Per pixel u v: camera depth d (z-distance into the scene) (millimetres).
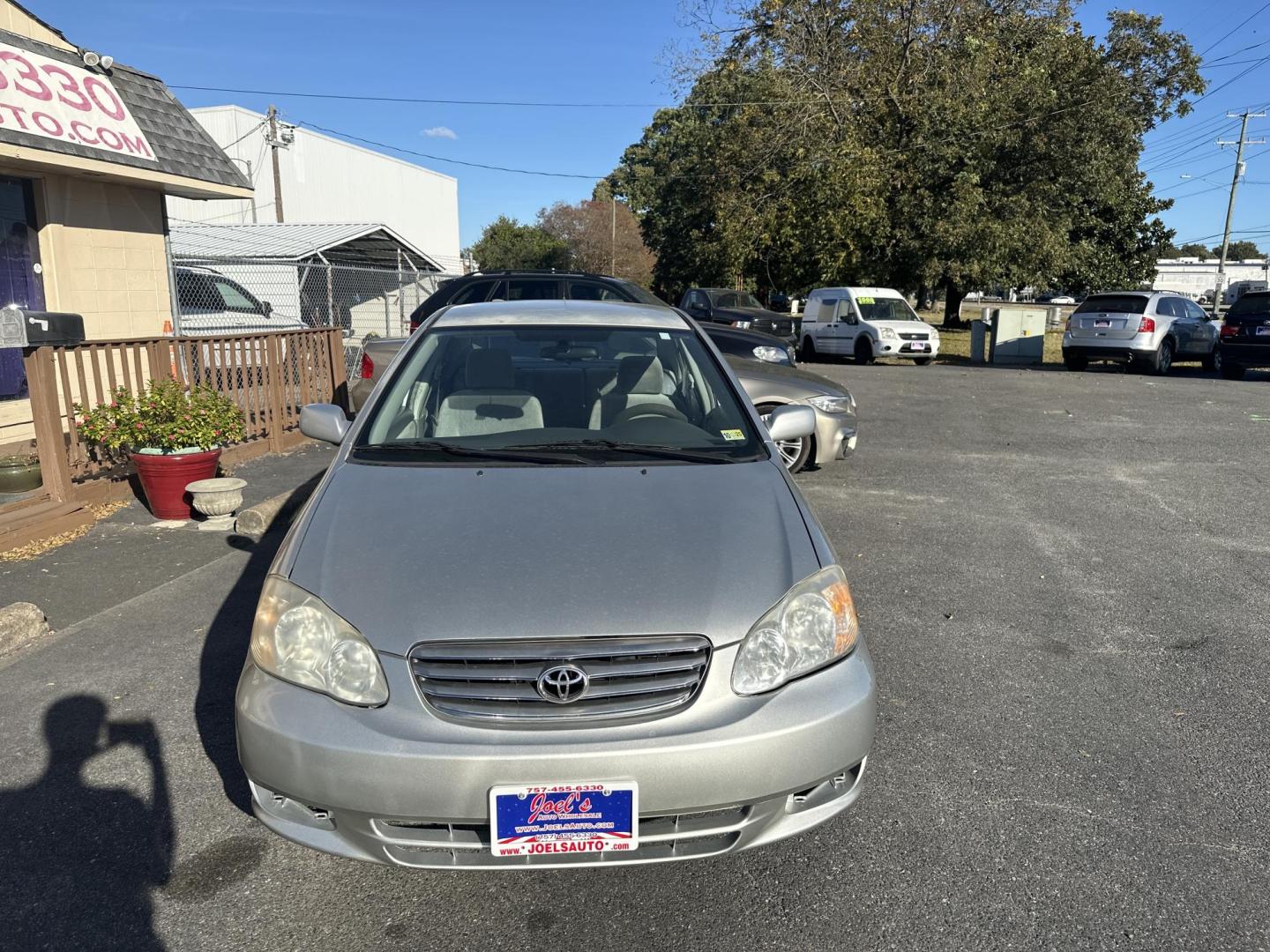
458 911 2592
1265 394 14492
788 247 28297
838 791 2582
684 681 2422
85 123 8062
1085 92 27031
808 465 8344
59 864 2754
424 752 2270
